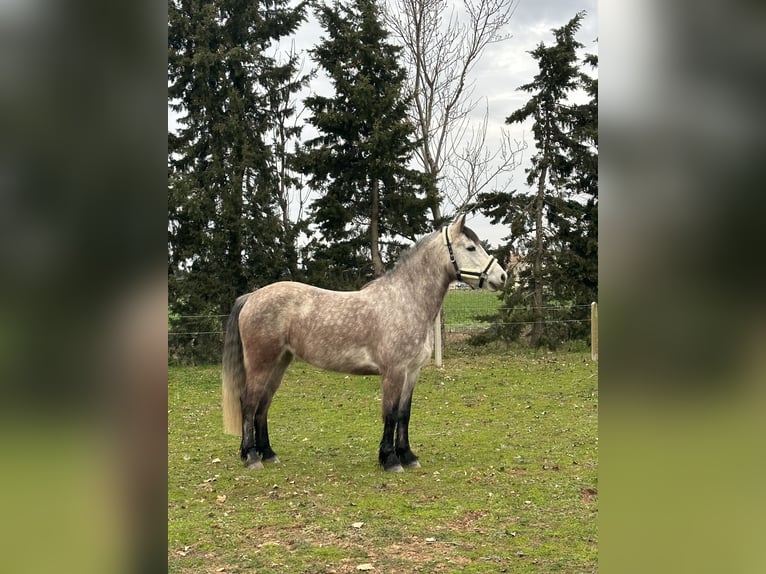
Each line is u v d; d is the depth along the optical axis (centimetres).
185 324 1277
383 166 1323
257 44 1448
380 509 450
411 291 566
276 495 490
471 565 346
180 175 1334
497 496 478
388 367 558
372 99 1335
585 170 1441
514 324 1404
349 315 566
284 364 610
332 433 738
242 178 1359
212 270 1355
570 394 937
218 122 1380
